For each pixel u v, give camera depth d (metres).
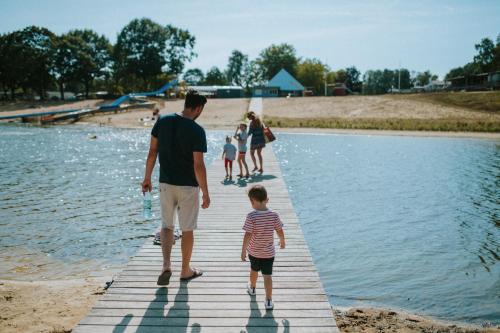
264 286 4.64
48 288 6.55
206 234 7.45
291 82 93.12
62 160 22.33
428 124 41.84
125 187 14.99
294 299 4.76
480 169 19.53
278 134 38.66
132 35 87.38
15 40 82.50
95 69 89.25
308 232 9.97
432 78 163.25
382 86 166.00
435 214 11.61
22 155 24.38
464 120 45.25
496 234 9.80
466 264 7.91
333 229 10.20
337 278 7.26
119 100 67.50
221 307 4.57
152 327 4.14
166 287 5.07
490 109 50.91
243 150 13.41
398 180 16.77
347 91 115.81
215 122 49.97
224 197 10.70
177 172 4.76
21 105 73.50
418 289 6.80
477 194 14.17
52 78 86.81
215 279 5.33
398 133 37.91
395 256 8.34
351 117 51.28
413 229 10.20
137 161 22.08
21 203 12.46
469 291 6.71
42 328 5.17
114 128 47.25
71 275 7.27
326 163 21.47
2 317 5.48
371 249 8.75
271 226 4.56
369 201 13.12
